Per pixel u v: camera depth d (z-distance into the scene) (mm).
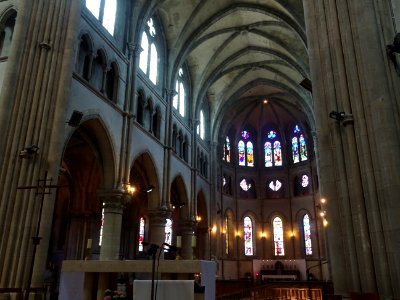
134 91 21141
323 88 11227
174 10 26312
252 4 27359
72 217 25406
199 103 33281
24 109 12883
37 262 11570
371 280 8797
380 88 9547
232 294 18938
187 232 29266
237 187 44031
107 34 19453
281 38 30609
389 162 8977
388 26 10391
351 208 9688
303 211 41750
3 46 15188
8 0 15695
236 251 41188
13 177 12055
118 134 19438
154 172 23938
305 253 40438
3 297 10641
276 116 45375
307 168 42312
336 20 11062
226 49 32500
